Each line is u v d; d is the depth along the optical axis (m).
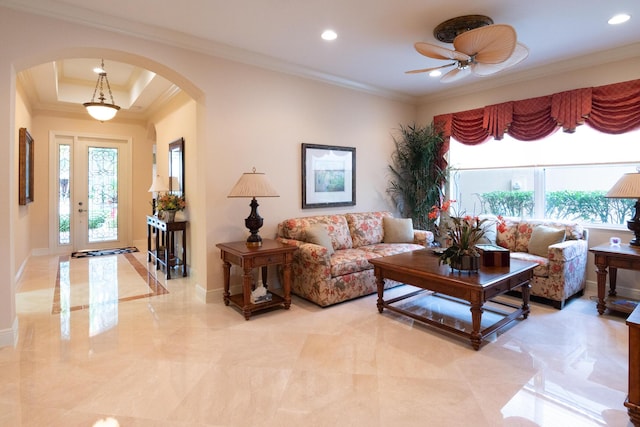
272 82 4.23
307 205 4.59
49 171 6.55
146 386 2.23
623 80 3.79
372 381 2.28
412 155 5.54
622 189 3.32
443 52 2.86
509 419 1.91
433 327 3.15
